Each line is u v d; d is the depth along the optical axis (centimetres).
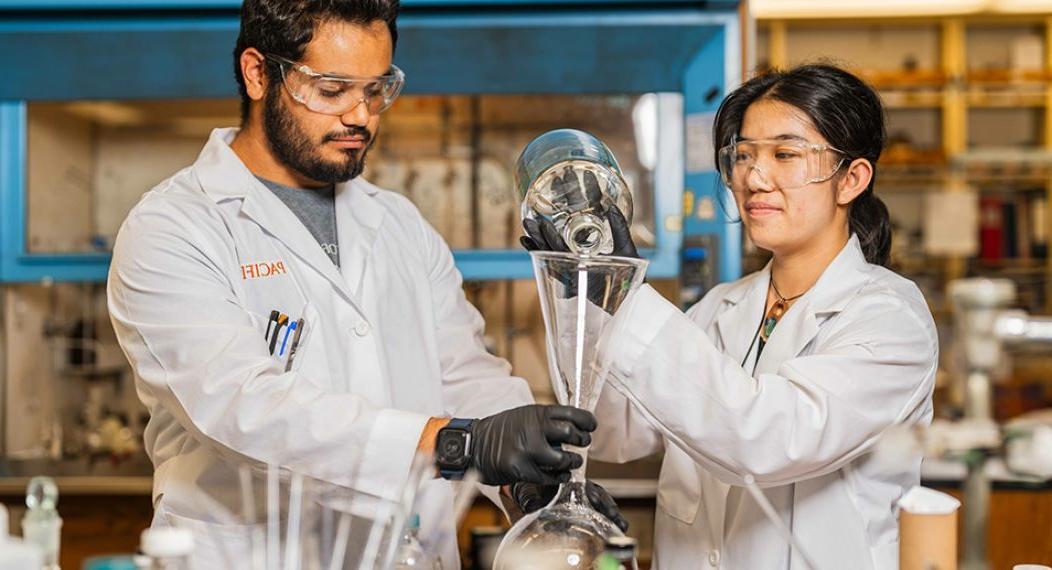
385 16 168
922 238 575
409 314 192
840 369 148
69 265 354
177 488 173
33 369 379
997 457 110
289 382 152
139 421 415
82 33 287
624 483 301
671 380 146
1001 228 563
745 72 293
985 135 595
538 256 129
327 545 136
